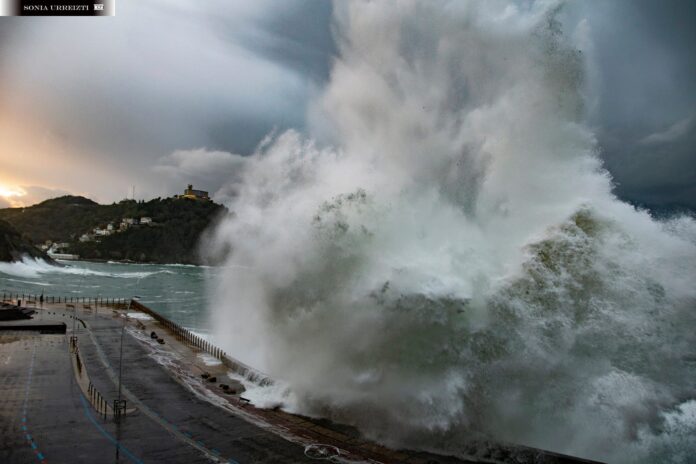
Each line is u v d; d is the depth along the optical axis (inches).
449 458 679.7
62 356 1327.5
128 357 1332.4
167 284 5738.2
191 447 705.0
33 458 661.3
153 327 1886.1
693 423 713.0
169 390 1012.5
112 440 729.6
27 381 1066.1
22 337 1614.2
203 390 1018.1
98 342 1549.0
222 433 762.8
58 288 4864.7
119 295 4259.4
